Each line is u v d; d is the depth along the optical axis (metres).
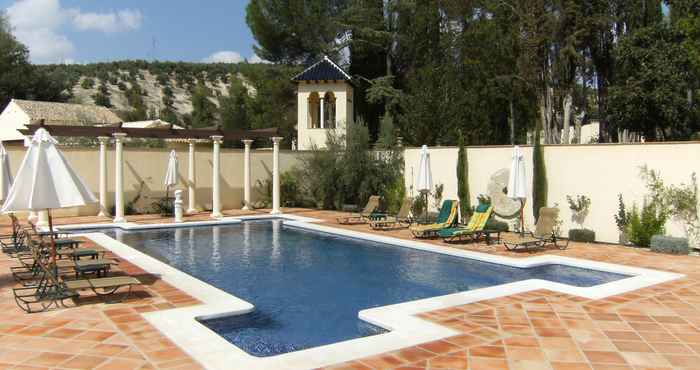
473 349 6.36
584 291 9.31
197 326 7.10
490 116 29.30
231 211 24.84
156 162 23.91
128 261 12.12
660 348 6.45
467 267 12.37
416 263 12.90
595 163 15.83
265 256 13.91
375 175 24.05
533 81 27.33
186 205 24.91
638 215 14.80
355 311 8.73
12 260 11.99
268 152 27.20
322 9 35.97
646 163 14.64
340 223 20.25
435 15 32.41
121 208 19.91
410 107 28.22
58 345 6.36
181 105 85.19
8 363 5.77
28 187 8.21
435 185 21.14
